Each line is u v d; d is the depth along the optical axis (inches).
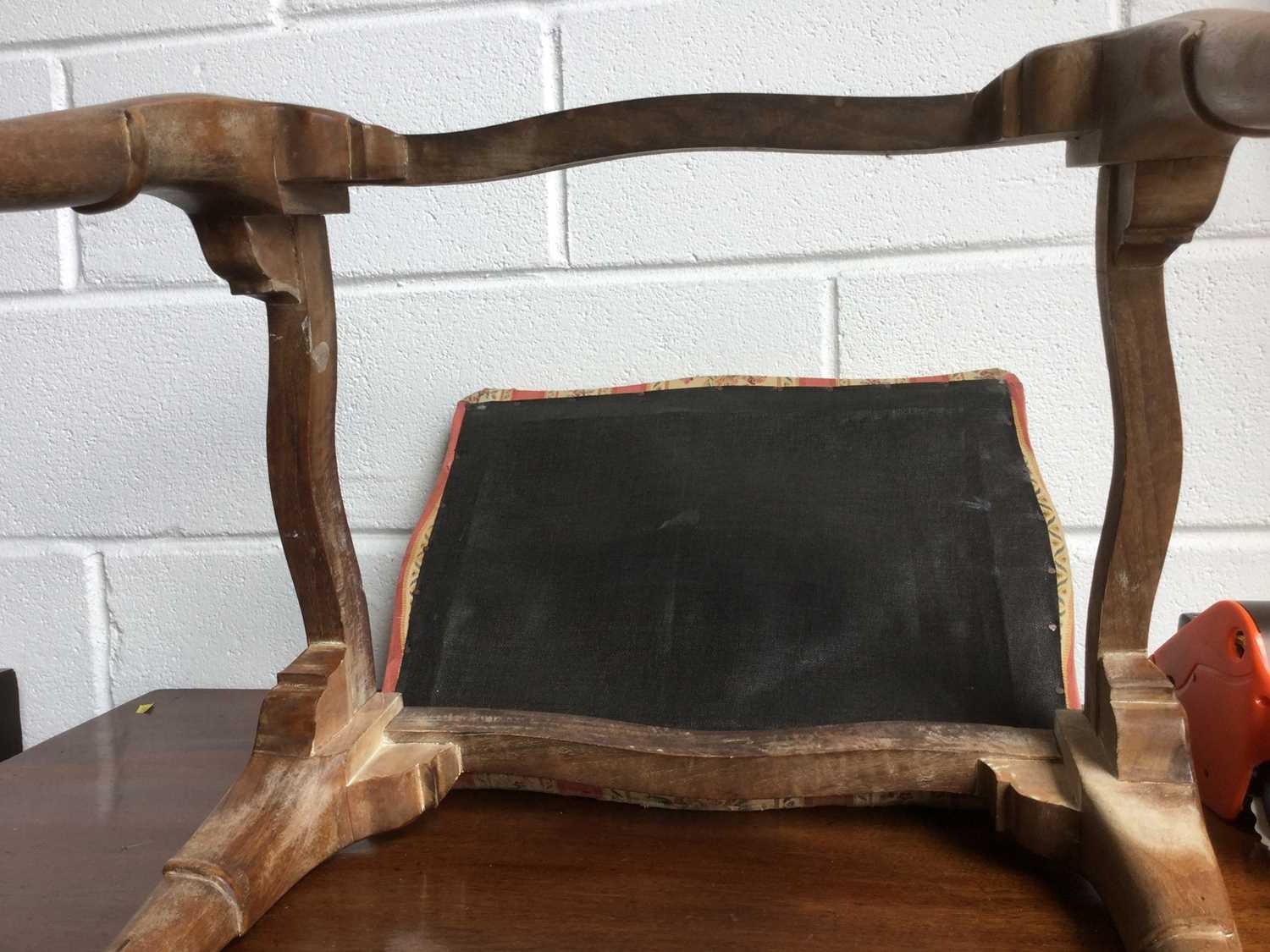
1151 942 15.4
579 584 24.8
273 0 30.3
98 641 33.6
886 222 28.9
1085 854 18.0
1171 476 18.4
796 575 24.0
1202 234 28.0
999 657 22.3
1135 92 15.6
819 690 22.2
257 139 17.7
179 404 32.3
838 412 26.6
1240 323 28.1
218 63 30.8
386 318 31.1
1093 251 28.2
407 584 25.6
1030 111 16.8
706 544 24.8
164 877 17.5
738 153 29.2
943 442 25.5
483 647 24.1
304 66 30.5
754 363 29.9
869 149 17.9
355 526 31.9
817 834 20.4
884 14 28.1
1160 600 29.6
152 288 31.9
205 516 32.7
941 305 29.0
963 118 17.6
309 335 19.7
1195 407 28.6
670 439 27.0
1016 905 17.7
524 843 20.4
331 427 20.9
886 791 20.4
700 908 17.8
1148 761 18.0
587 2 29.2
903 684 22.1
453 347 31.0
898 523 24.4
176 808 22.8
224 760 25.8
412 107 30.3
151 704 30.5
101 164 14.9
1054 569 23.3
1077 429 29.0
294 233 19.3
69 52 31.2
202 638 33.2
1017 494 24.4
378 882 19.0
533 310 30.6
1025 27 27.7
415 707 22.7
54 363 32.5
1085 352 28.7
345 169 18.7
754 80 28.8
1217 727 20.8
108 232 31.7
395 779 20.0
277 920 17.9
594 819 21.3
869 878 18.7
